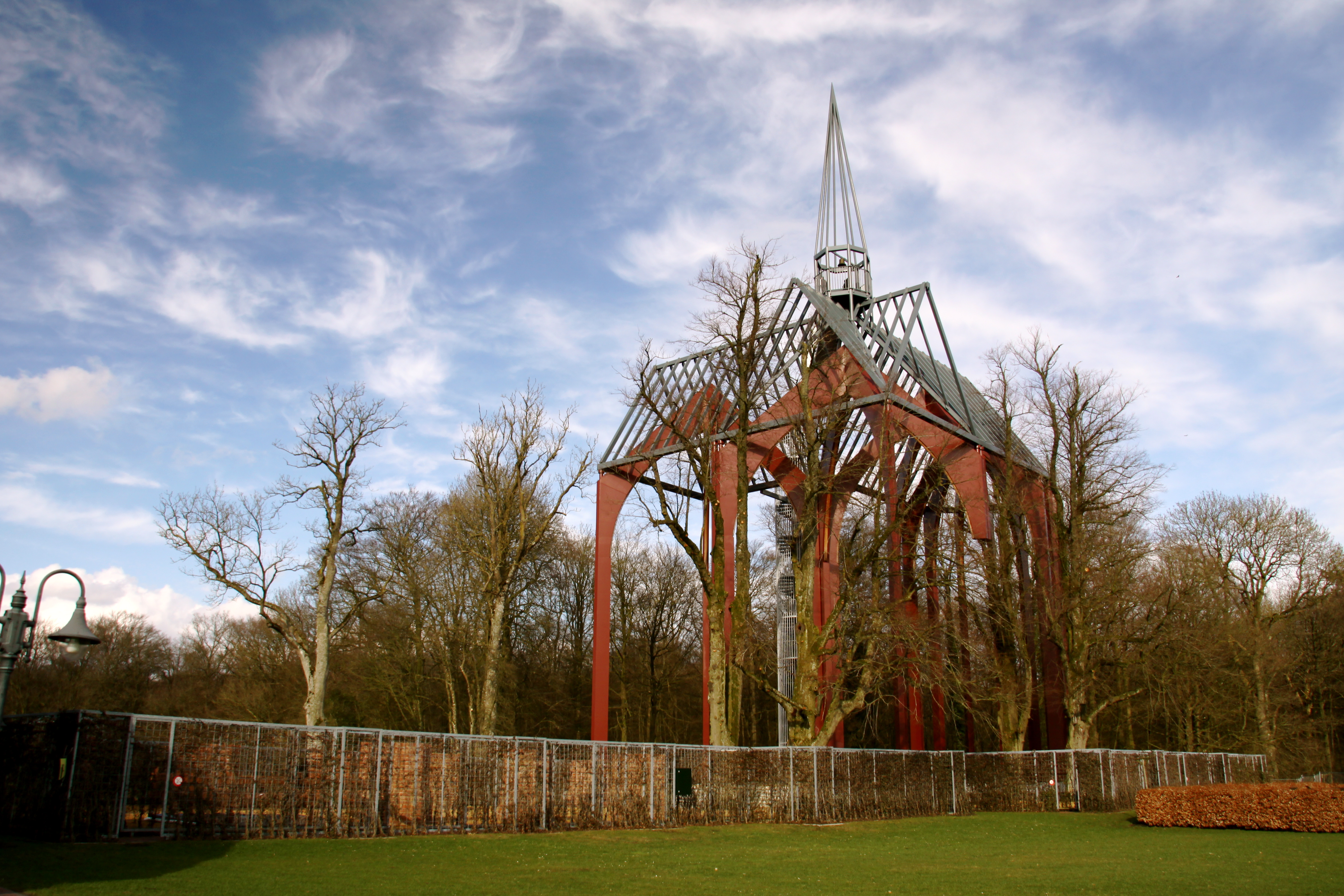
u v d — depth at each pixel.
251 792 14.05
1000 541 31.09
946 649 30.31
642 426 35.12
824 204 38.53
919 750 28.17
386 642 41.38
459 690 42.78
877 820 22.91
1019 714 31.11
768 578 49.66
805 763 22.34
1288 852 15.56
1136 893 10.66
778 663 38.06
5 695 10.46
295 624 30.09
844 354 31.31
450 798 16.53
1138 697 42.34
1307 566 43.62
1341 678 44.28
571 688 49.72
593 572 50.62
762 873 12.63
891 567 30.48
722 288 25.36
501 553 32.62
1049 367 32.56
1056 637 30.72
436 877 11.19
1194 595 35.84
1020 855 15.32
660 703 50.00
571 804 18.38
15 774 13.54
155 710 46.78
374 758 15.55
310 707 27.66
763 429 32.56
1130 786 27.23
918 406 30.08
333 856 12.57
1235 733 40.91
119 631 52.72
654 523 24.92
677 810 20.20
